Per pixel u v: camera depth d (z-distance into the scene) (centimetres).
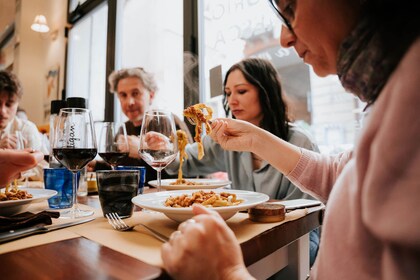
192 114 96
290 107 149
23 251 43
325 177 78
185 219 54
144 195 68
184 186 90
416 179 29
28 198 67
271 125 141
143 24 289
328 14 44
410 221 28
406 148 29
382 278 33
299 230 65
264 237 53
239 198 69
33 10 420
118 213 65
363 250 35
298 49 55
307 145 130
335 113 203
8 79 202
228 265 37
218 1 224
